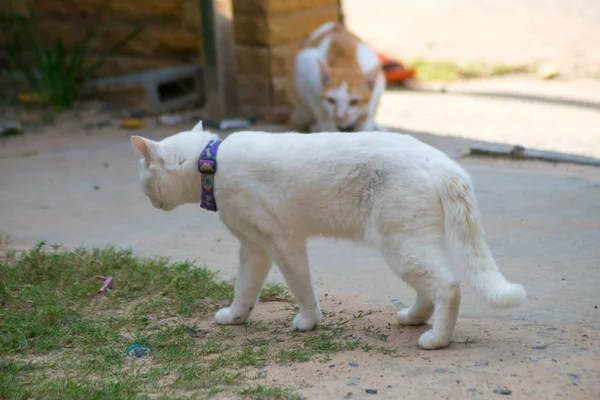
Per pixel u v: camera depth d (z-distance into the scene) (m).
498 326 4.05
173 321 4.42
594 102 10.12
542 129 8.87
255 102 10.30
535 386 3.22
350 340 3.99
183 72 10.81
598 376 3.30
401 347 3.82
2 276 4.98
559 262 4.99
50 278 5.02
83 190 7.59
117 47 11.23
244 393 3.31
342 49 9.03
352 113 8.65
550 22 14.60
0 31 12.52
